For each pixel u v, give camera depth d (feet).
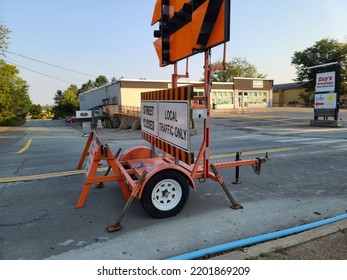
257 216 13.14
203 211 13.83
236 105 146.41
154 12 18.81
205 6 11.62
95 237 11.32
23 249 10.45
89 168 14.94
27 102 149.18
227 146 34.40
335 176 19.88
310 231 10.94
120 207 14.56
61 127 105.81
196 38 12.42
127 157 17.72
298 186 17.74
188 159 12.36
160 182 12.82
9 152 34.47
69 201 15.57
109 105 106.01
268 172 21.17
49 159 28.50
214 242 10.71
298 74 165.07
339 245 10.02
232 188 17.46
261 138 42.04
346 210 13.74
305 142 36.40
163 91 15.08
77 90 325.42
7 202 15.49
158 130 16.12
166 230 11.82
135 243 10.76
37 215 13.66
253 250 9.78
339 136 41.34
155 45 18.90
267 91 155.22
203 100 13.83
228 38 11.10
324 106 57.16
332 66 54.85
